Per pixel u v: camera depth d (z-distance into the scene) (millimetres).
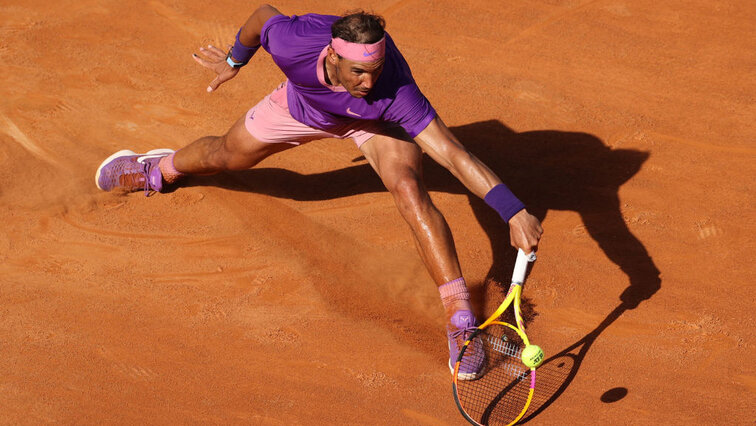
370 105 16750
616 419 17078
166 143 26594
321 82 16703
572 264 21719
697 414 17203
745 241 22578
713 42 33281
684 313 20000
